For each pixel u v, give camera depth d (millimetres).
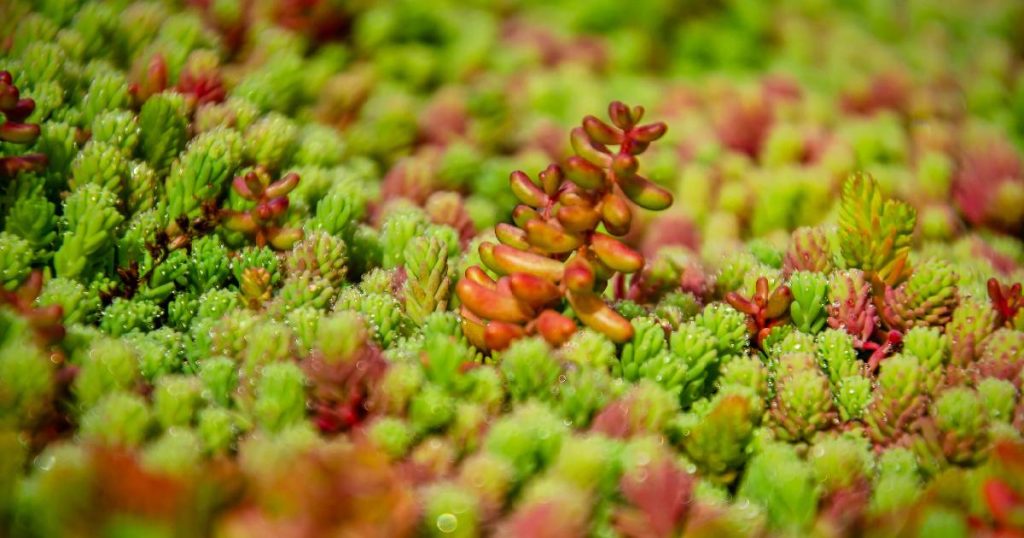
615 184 302
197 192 333
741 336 314
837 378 313
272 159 358
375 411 287
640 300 348
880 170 445
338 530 252
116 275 324
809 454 296
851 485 282
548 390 295
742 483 289
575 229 301
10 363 277
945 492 276
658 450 280
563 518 261
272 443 275
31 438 280
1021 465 271
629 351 303
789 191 428
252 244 336
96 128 337
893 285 333
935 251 393
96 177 325
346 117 444
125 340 300
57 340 289
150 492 252
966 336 312
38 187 316
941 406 289
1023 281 374
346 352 285
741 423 285
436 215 375
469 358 303
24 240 312
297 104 428
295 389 285
